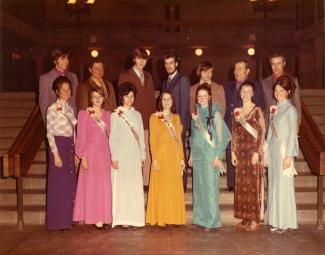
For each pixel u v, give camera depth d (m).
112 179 6.16
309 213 6.60
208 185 6.10
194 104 6.66
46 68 18.77
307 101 10.03
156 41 17.95
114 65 17.55
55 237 5.94
